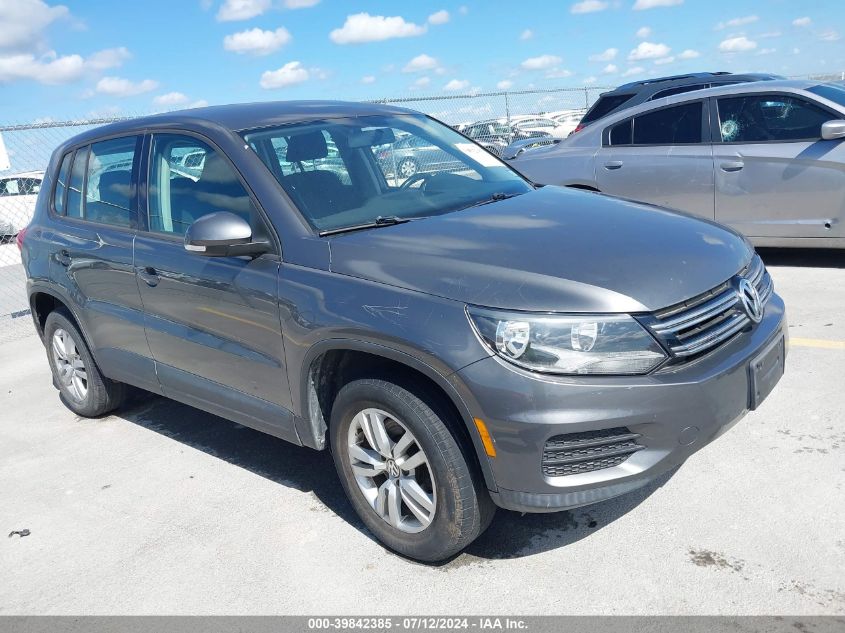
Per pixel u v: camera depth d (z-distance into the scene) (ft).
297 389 10.71
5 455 15.29
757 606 8.57
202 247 10.66
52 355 16.93
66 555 11.25
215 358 12.07
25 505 12.99
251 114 12.92
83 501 12.88
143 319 13.34
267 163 11.62
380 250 10.05
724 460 11.79
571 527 10.54
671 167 23.41
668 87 31.71
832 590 8.70
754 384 9.46
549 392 8.39
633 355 8.57
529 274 8.98
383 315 9.32
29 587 10.55
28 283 16.56
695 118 23.08
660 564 9.50
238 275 11.14
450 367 8.71
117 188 14.11
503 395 8.48
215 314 11.71
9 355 23.70
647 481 8.80
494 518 11.00
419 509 9.80
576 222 10.62
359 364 10.39
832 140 20.61
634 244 9.78
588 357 8.48
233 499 12.35
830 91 21.54
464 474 9.16
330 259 10.28
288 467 13.33
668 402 8.57
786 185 21.38
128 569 10.68
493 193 12.66
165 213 12.94
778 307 10.88
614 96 33.04
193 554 10.86
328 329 9.82
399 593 9.53
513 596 9.24
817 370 14.76
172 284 12.36
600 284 8.80
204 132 12.42
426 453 9.32
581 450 8.61
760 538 9.78
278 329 10.67
